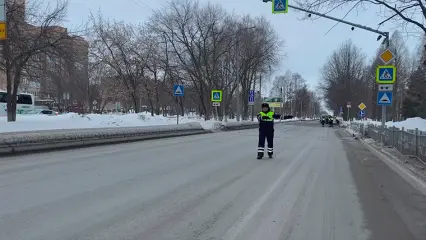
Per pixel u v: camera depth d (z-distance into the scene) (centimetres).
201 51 3962
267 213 622
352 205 690
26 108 4138
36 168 986
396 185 889
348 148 1870
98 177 878
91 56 3897
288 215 613
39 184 784
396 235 529
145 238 491
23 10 2056
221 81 4591
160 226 541
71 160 1146
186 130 2608
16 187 752
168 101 7500
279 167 1121
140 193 732
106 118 2616
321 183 889
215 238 498
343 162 1290
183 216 593
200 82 4022
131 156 1271
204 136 2467
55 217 566
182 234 510
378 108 7725
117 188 768
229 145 1784
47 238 480
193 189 782
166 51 4012
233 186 825
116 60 3919
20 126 1861
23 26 2064
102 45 3944
